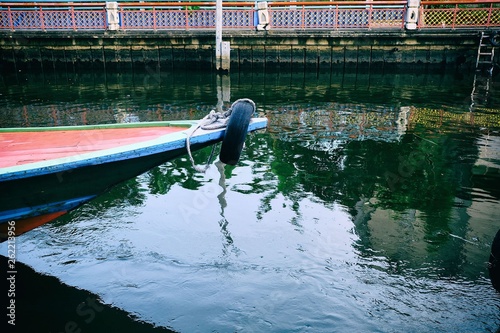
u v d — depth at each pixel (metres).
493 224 5.19
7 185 3.82
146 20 19.36
